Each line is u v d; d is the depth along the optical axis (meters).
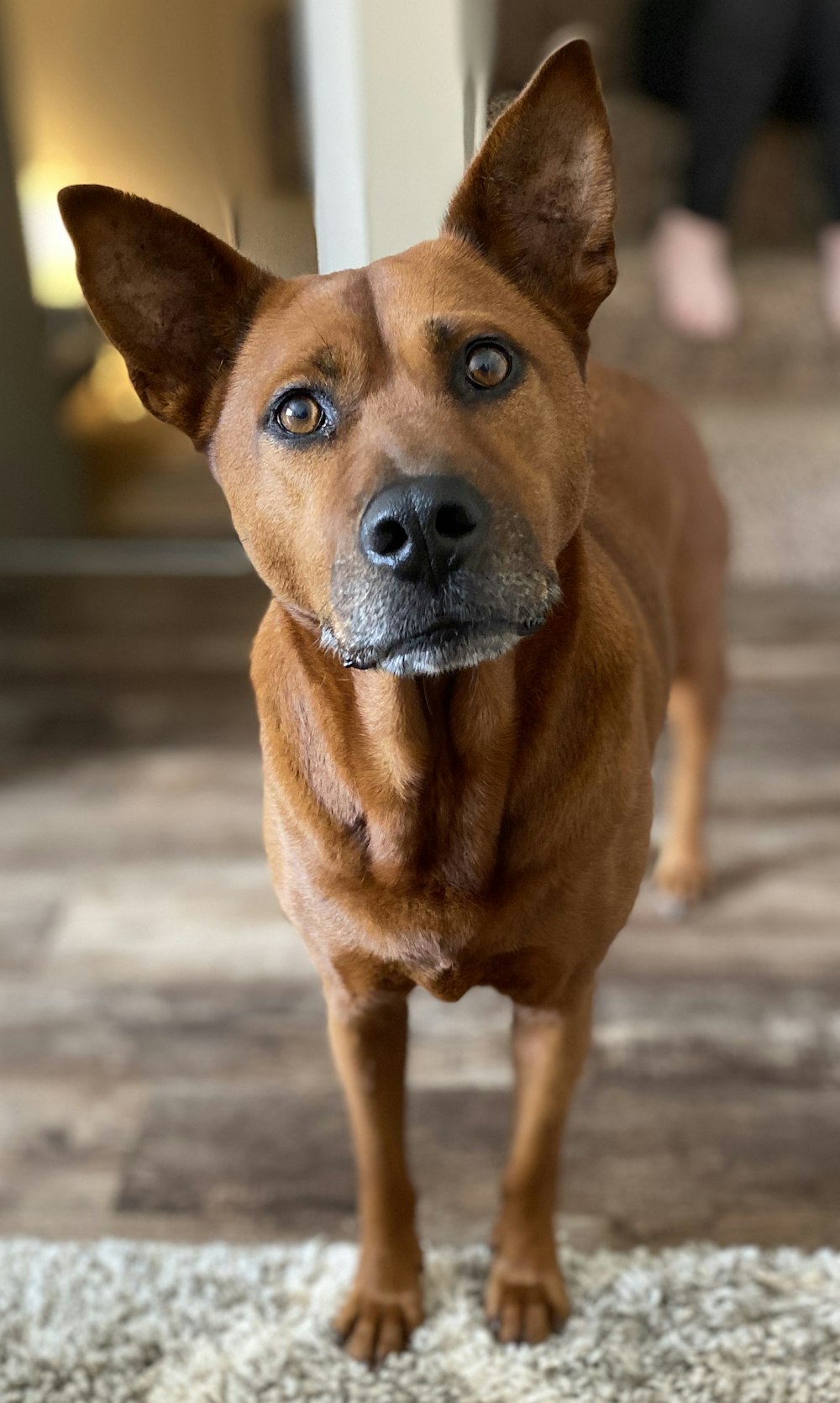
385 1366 1.23
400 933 1.04
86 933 1.84
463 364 0.89
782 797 2.06
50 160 2.66
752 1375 1.19
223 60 2.58
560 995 1.16
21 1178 1.48
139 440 2.90
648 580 1.28
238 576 2.92
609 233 0.97
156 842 2.03
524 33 3.17
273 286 0.99
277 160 2.54
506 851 1.02
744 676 2.39
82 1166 1.50
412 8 1.04
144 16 2.54
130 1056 1.64
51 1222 1.43
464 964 1.06
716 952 1.75
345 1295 1.30
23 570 2.99
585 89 0.93
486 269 0.96
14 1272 1.34
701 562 1.57
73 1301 1.30
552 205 0.97
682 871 1.83
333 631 0.89
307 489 0.90
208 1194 1.45
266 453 0.93
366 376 0.88
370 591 0.83
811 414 2.93
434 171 1.06
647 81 3.13
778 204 3.17
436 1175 1.46
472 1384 1.20
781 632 2.54
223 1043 1.65
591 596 1.05
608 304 2.97
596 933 1.11
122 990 1.74
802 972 1.70
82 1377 1.23
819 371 3.00
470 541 0.82
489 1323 1.27
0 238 2.72
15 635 2.71
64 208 0.91
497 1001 1.69
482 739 0.97
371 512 0.81
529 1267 1.27
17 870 1.98
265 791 1.12
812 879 1.88
